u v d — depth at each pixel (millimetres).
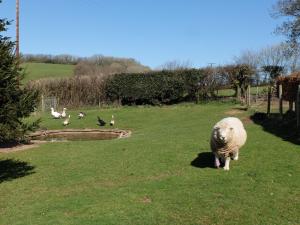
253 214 9883
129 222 9836
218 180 12547
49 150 20578
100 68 68375
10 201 12336
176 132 23141
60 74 63188
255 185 11891
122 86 41375
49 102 41031
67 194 12531
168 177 13344
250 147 16828
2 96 13359
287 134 19359
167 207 10625
